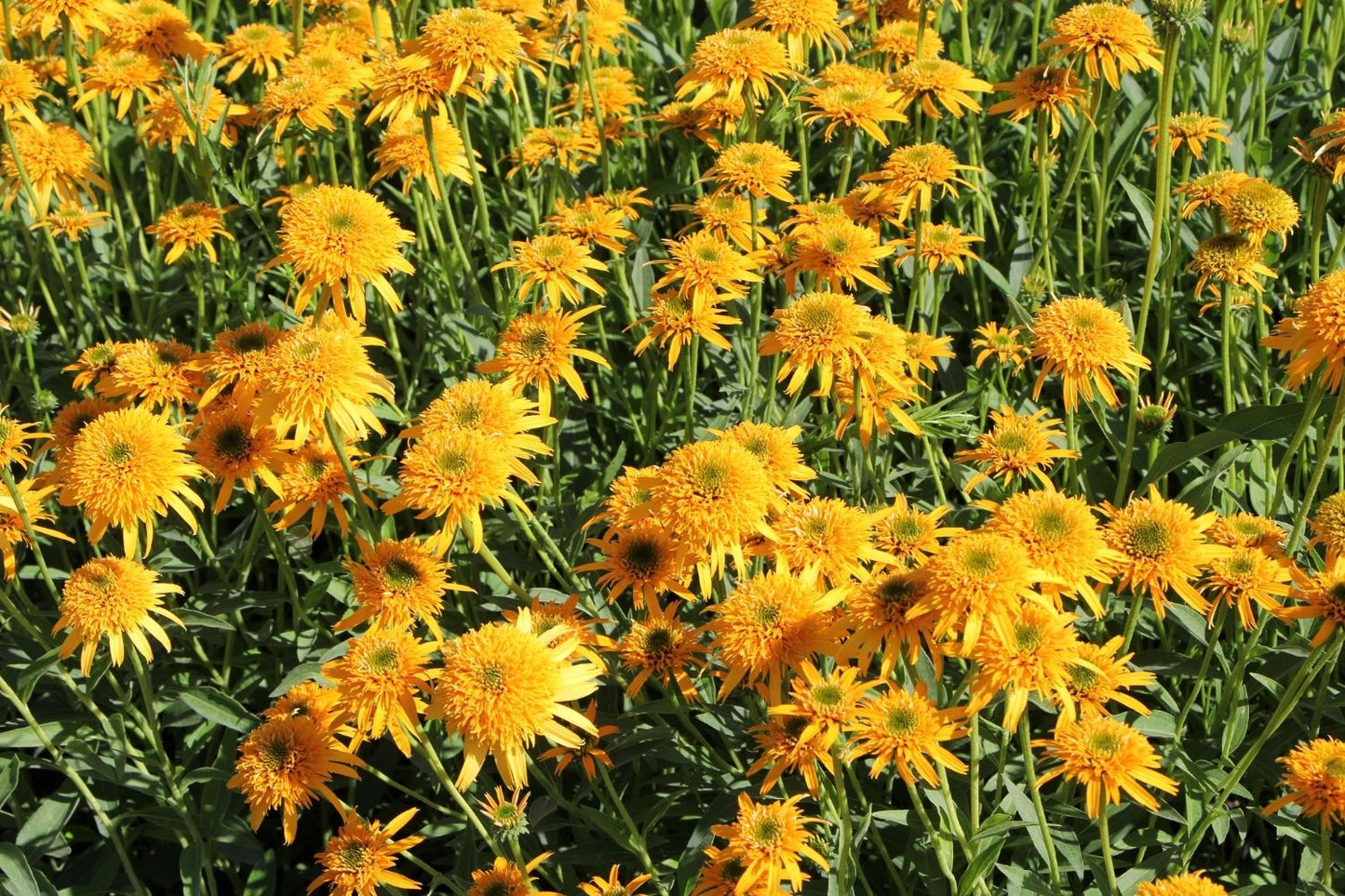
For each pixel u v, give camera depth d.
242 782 3.76
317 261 3.93
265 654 5.12
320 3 7.08
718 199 5.22
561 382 5.20
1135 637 4.63
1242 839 3.95
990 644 3.04
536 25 6.95
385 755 4.90
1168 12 4.18
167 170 7.20
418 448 3.72
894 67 6.70
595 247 6.12
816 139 6.90
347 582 4.94
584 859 4.12
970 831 3.44
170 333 6.25
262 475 4.25
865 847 4.25
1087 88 5.21
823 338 4.09
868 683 3.28
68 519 5.23
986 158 6.85
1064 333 4.14
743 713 4.12
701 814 4.30
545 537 4.27
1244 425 4.15
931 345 4.78
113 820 4.22
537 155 6.08
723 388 5.22
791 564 3.55
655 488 3.57
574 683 3.37
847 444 4.73
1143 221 5.54
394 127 5.72
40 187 5.99
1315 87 6.70
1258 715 4.31
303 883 4.90
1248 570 3.65
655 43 7.39
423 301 5.97
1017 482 4.34
